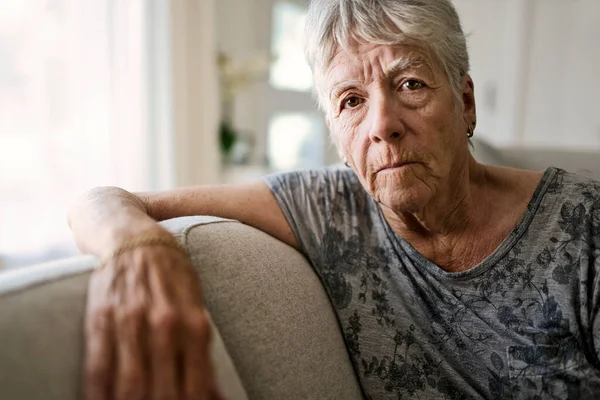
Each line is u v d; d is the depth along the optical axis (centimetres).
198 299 55
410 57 73
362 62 75
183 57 221
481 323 80
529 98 280
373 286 87
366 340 85
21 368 46
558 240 78
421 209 78
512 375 77
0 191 167
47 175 175
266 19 309
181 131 222
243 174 270
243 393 60
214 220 78
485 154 146
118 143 198
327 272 89
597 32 260
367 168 77
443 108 75
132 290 52
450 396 81
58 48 176
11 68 167
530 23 273
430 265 83
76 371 49
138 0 201
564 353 74
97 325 50
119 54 196
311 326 77
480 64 287
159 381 48
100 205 71
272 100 319
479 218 84
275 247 83
